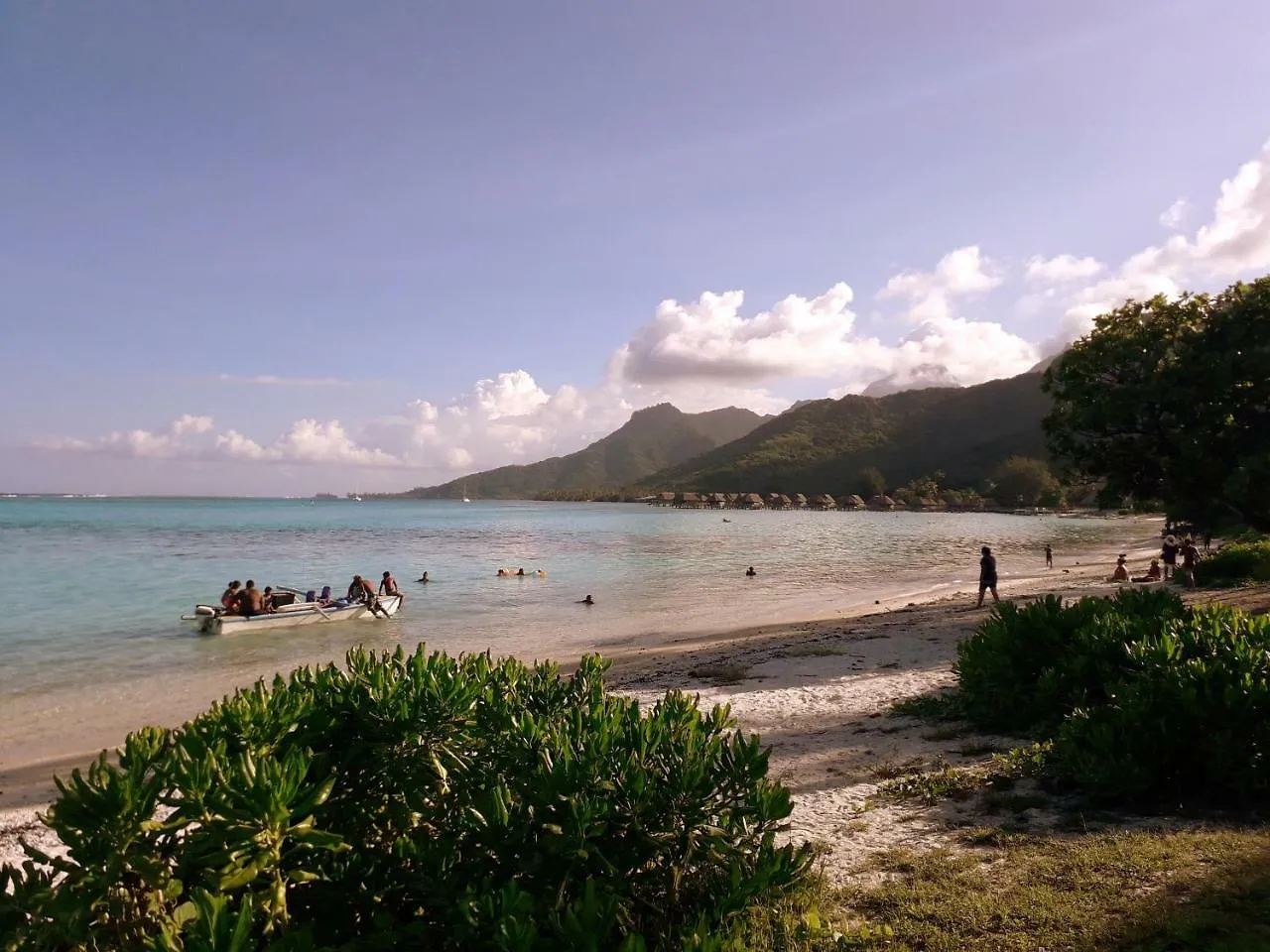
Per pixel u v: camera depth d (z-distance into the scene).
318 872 3.40
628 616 26.33
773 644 18.47
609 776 3.84
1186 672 6.24
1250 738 5.77
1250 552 23.81
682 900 4.02
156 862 2.99
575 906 3.20
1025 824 5.62
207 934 2.60
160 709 14.30
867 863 5.12
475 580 37.97
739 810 4.08
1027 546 61.16
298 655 19.56
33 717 13.76
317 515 151.12
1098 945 3.69
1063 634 8.95
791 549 59.59
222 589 32.28
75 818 2.90
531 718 4.23
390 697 4.00
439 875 3.41
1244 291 19.33
